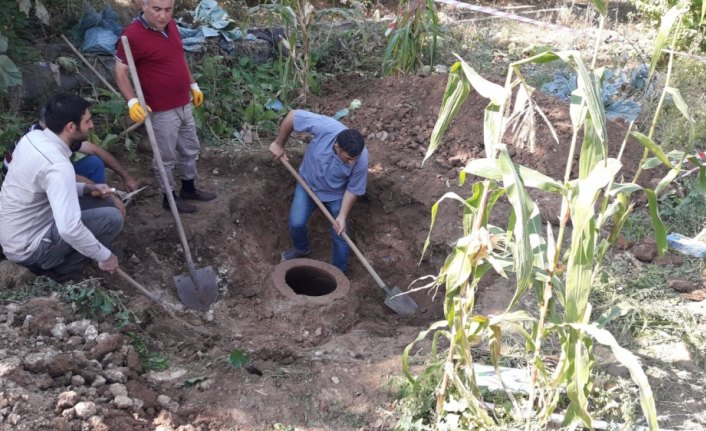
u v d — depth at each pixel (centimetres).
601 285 445
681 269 470
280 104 646
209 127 604
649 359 389
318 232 588
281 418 341
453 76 283
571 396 288
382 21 832
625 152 587
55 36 598
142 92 446
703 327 414
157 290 454
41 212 381
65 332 359
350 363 385
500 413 339
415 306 498
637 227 505
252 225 543
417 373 370
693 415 351
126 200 485
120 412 315
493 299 439
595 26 933
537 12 968
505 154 256
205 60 626
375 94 670
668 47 802
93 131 533
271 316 460
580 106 264
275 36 721
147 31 431
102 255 375
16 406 297
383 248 566
